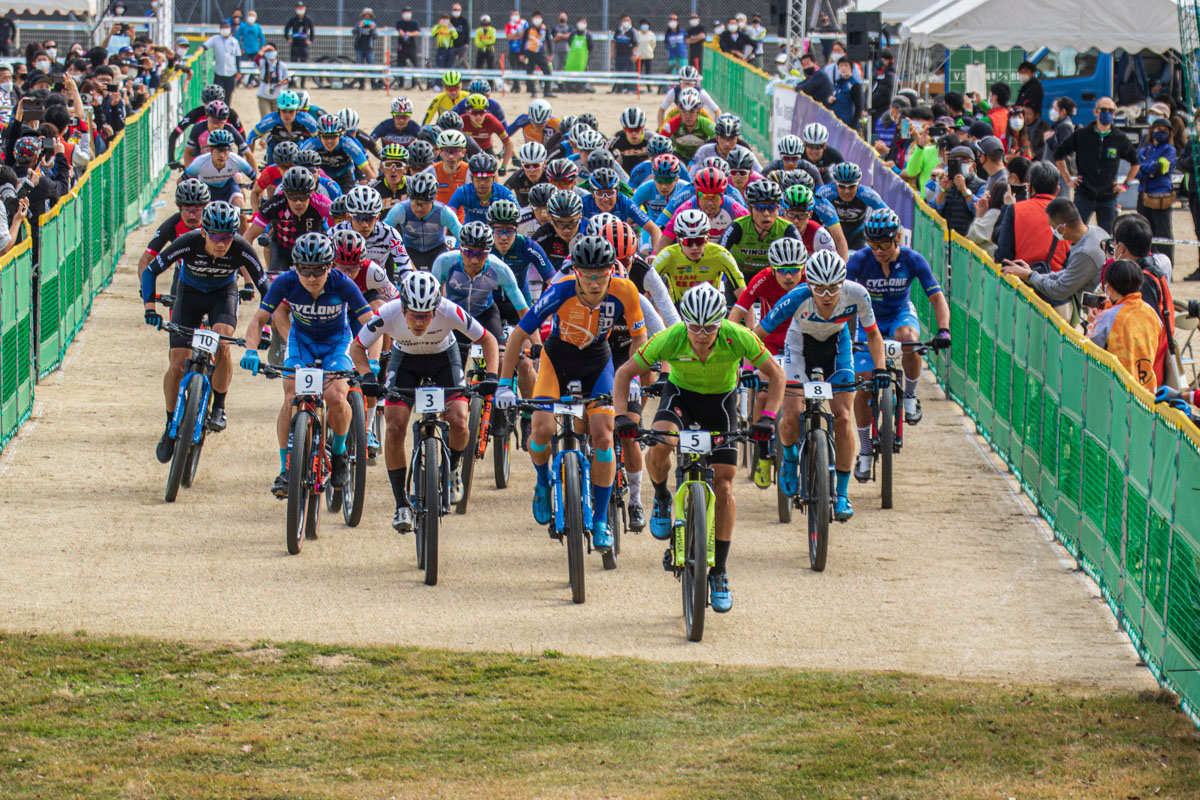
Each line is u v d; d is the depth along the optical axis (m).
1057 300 26.94
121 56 61.62
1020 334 25.97
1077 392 21.78
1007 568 21.55
